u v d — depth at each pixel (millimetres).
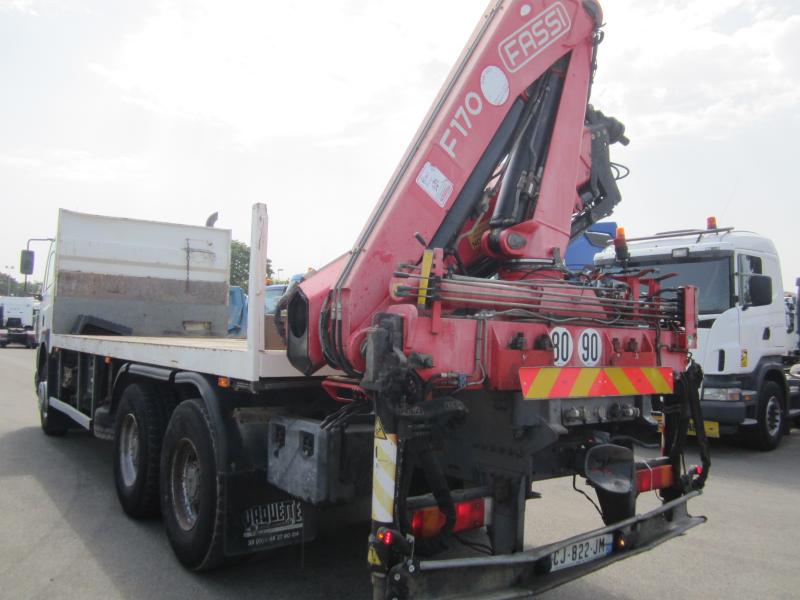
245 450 3801
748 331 8633
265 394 4004
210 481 3852
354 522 4906
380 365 2793
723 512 5773
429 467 2852
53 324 7766
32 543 4621
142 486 4922
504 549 3227
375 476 2826
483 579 2875
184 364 4395
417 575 2693
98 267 8008
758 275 8211
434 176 3578
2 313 36844
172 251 8508
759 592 4008
